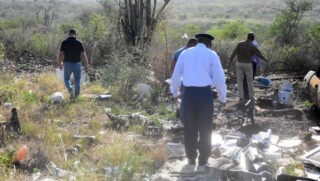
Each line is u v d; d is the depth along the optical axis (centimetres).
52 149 714
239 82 1111
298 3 1983
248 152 708
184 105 668
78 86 1069
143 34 1529
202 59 655
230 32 2553
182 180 639
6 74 1288
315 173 661
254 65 1147
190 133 674
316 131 895
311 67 1545
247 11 6094
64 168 662
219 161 682
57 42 1720
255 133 863
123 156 679
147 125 875
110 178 599
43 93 1113
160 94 1122
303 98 1178
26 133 784
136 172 638
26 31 1852
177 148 754
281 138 845
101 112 969
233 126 912
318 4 4981
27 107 971
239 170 629
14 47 1695
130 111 991
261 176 619
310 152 715
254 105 1072
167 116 959
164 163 703
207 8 6962
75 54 1054
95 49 1579
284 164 691
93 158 696
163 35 1439
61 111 958
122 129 844
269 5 6575
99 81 1247
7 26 2345
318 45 1603
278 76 1491
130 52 1481
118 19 1623
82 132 827
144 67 1255
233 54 1117
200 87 655
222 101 670
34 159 668
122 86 1158
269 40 1828
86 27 1770
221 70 656
